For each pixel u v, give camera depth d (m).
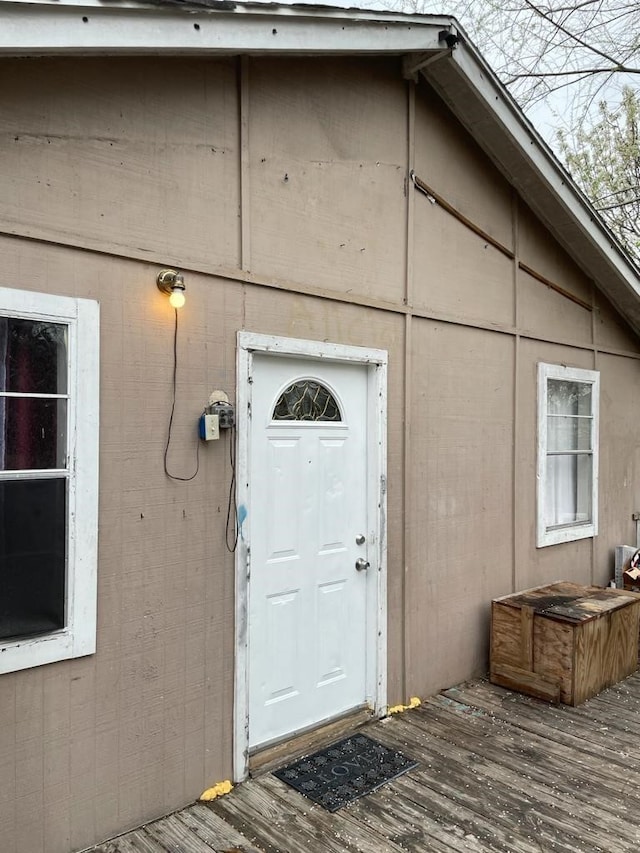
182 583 2.77
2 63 2.24
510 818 2.72
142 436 2.63
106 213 2.52
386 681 3.72
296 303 3.24
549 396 5.31
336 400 3.54
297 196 3.25
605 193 10.49
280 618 3.24
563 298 5.33
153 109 2.67
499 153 4.41
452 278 4.25
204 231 2.84
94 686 2.49
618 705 3.94
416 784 2.98
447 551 4.18
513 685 4.14
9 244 2.26
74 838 2.43
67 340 2.42
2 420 2.28
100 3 2.13
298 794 2.87
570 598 4.42
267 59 3.11
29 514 2.34
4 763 2.26
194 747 2.80
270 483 3.19
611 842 2.57
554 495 5.39
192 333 2.80
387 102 3.77
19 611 2.31
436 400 4.11
